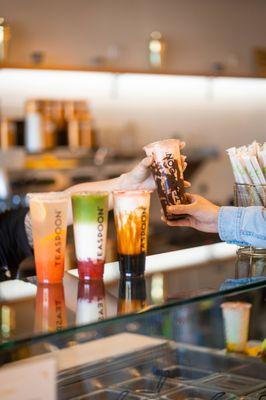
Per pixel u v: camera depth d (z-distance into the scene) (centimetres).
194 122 597
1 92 518
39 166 489
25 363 115
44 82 533
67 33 513
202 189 602
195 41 565
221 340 168
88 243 145
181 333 164
